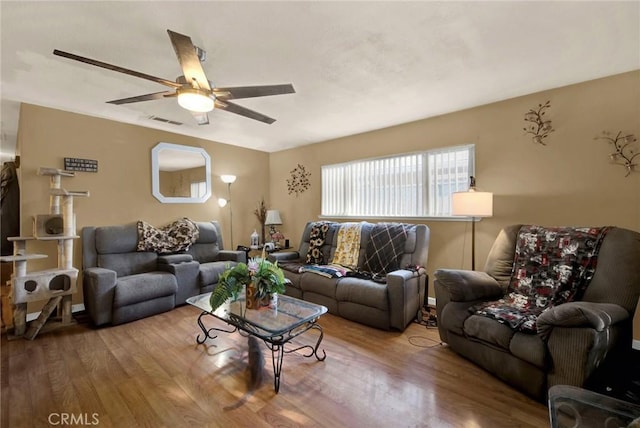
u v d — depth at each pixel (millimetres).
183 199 4262
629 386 1827
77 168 3303
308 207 4930
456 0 1575
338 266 3543
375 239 3461
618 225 2438
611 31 1852
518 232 2564
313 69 2320
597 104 2516
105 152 3527
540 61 2229
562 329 1627
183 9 1615
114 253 3416
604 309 1647
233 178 4613
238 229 5016
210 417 1629
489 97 2916
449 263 3383
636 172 2363
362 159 4164
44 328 2760
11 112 3229
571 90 2631
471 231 3223
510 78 2510
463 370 2096
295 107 3170
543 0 1579
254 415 1644
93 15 1662
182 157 4266
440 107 3188
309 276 3354
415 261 3172
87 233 3277
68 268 2971
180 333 2729
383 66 2285
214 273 3764
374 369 2111
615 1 1587
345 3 1584
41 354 2330
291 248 5148
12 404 1732
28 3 1554
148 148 3912
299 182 5055
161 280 3219
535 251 2348
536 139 2807
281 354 1946
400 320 2695
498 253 2600
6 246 4043
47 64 2223
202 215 4512
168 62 2195
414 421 1594
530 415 1632
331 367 2141
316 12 1654
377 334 2705
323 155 4691
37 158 3062
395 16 1699
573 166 2633
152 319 3076
